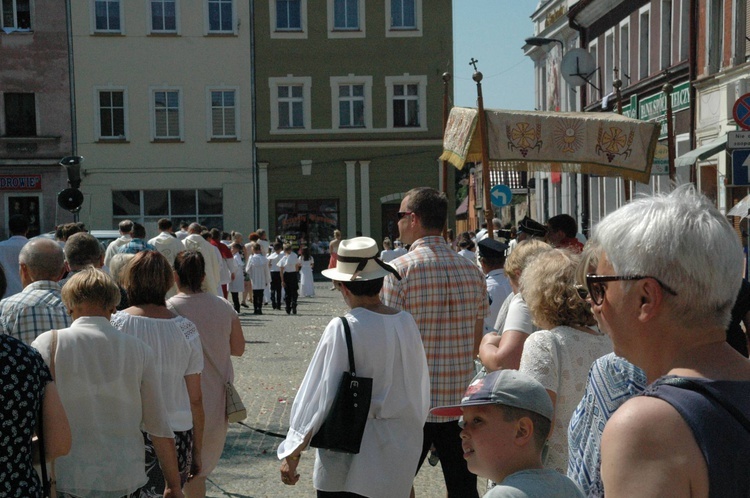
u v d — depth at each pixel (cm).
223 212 4153
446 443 571
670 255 204
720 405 189
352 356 468
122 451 441
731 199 2072
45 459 385
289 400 1159
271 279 2762
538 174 4012
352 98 4191
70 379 434
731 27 2084
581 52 2900
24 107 4056
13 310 542
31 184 4038
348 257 491
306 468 828
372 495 462
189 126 4128
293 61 4150
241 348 646
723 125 2116
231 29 4134
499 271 812
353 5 4175
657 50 2636
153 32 4091
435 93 4178
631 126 924
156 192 4131
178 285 636
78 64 4062
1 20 4025
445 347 577
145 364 454
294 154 4172
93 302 448
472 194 4047
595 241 225
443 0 4166
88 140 4078
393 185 4200
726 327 210
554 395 380
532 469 261
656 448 186
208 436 617
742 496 184
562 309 388
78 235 720
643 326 210
